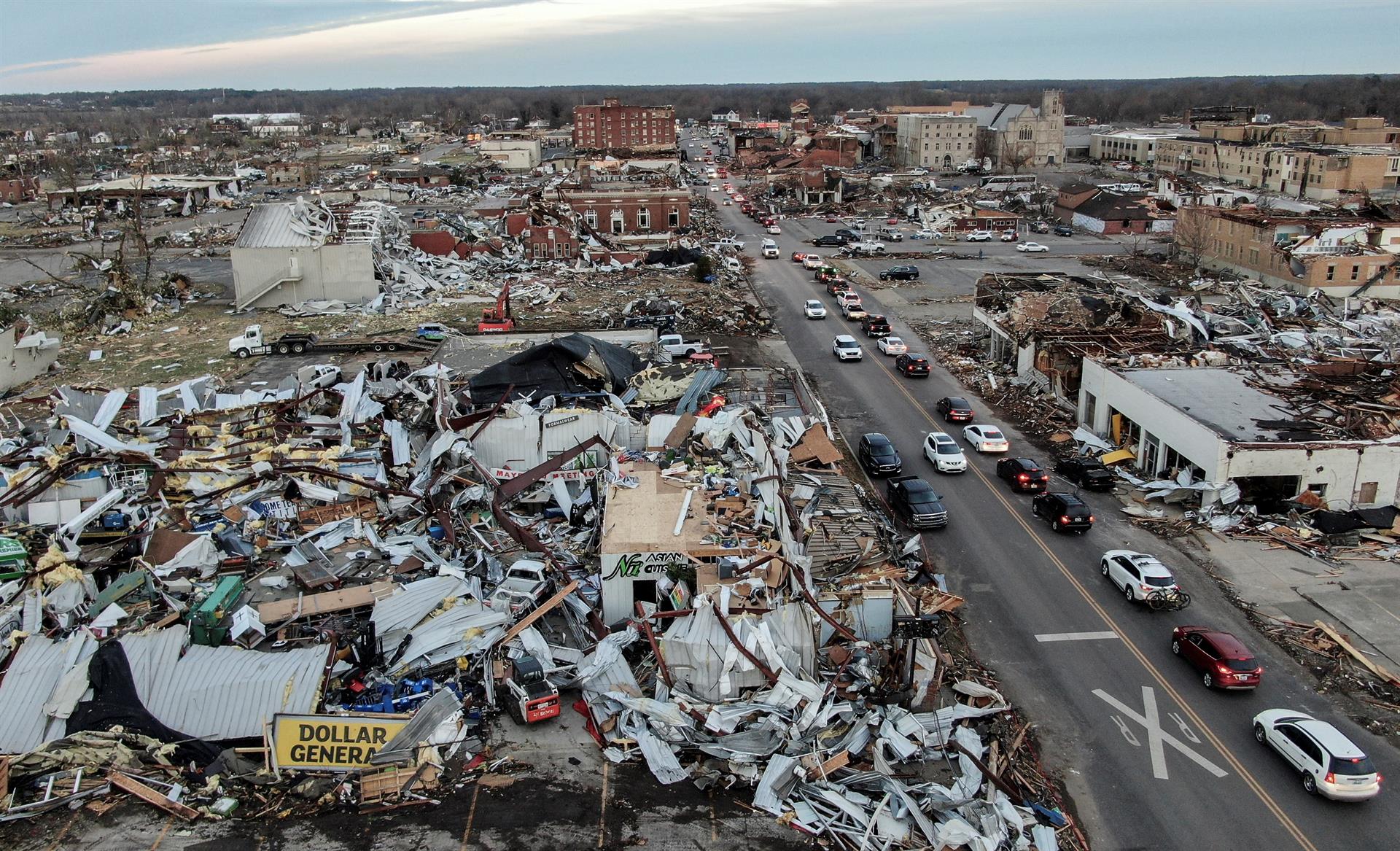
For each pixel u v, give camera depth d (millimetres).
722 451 38094
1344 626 29891
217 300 80500
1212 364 47281
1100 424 46000
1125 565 32062
